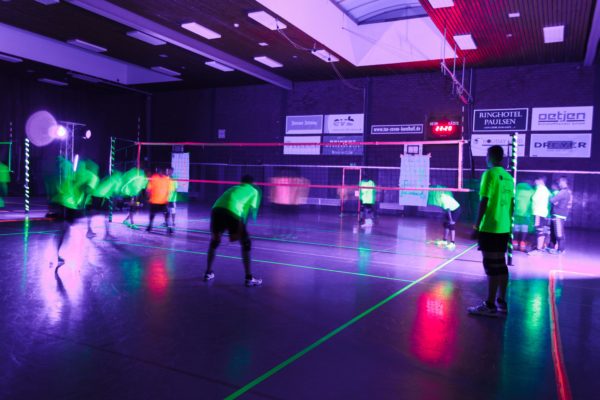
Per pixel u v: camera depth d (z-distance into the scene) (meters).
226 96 21.81
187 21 13.05
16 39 16.45
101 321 4.02
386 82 18.41
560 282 6.27
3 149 19.77
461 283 6.04
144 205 17.88
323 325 4.09
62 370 2.97
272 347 3.50
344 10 15.34
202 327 3.94
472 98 16.39
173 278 5.86
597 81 14.95
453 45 13.56
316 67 17.31
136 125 23.75
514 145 7.50
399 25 15.73
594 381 3.02
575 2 10.24
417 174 17.53
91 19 12.91
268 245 9.13
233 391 2.73
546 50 14.08
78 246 8.20
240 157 21.36
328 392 2.75
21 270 6.01
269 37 14.04
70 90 22.59
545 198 9.33
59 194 6.47
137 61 17.31
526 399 2.72
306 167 19.80
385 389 2.82
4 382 2.77
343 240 10.23
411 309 4.71
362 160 18.72
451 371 3.12
